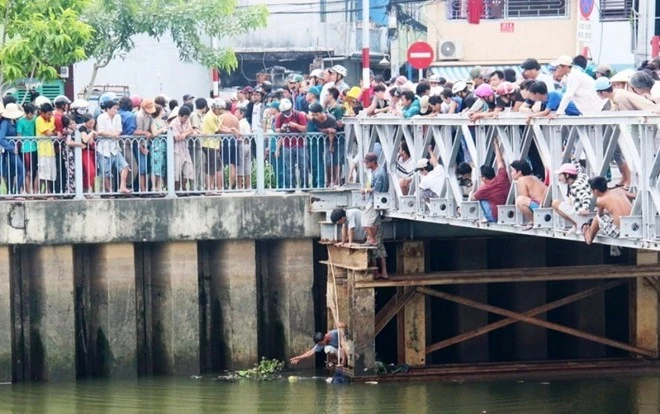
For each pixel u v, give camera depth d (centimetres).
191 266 5009
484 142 4166
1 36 6075
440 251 5294
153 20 7312
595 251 5244
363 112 5031
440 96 4638
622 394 4725
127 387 4856
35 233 4878
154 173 5003
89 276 5012
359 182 5025
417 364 5028
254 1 9206
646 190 3406
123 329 4981
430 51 6116
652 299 5134
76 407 4559
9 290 4891
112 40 7269
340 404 4559
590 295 5150
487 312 5219
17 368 4962
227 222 5012
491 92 4297
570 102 3816
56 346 4934
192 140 5034
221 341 5106
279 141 5094
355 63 9250
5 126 4878
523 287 5197
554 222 3788
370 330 4922
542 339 5253
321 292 5194
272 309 5153
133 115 5006
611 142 3516
